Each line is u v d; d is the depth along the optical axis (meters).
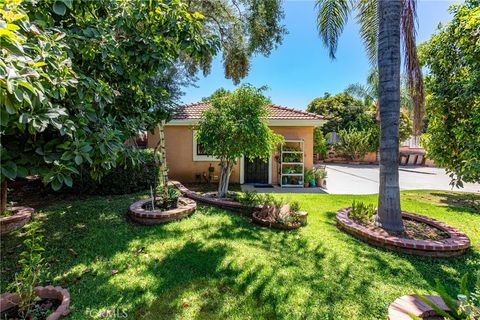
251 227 5.59
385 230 5.12
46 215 6.02
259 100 7.11
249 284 3.41
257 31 9.73
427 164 23.61
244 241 4.80
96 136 2.78
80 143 2.47
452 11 7.66
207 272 3.68
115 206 6.80
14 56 1.80
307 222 6.05
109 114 3.56
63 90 2.43
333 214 6.77
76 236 4.84
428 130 9.15
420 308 2.75
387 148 5.24
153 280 3.45
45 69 2.34
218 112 7.15
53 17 3.27
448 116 8.20
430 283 3.55
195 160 12.06
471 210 7.32
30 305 2.71
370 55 7.54
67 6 2.73
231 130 6.68
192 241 4.74
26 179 8.61
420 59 8.49
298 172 11.95
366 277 3.66
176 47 4.18
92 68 3.67
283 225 5.49
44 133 2.66
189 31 3.84
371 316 2.85
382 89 5.30
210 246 4.54
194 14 4.01
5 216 5.18
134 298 3.07
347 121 28.38
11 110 1.79
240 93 7.09
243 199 7.02
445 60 7.97
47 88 2.29
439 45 8.05
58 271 3.62
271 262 4.01
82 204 6.97
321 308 2.97
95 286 3.28
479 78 6.94
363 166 22.30
